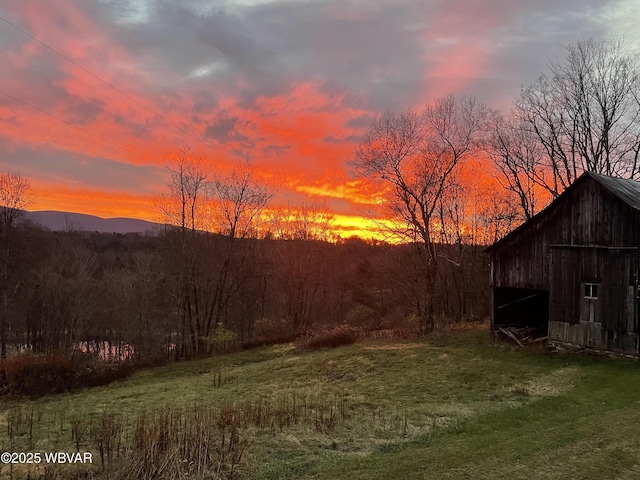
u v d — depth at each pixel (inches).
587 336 741.9
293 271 2022.6
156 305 1660.9
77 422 521.3
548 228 824.3
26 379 922.1
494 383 627.2
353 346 1109.1
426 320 1258.6
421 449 378.0
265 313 2039.9
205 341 1498.5
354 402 578.2
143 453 345.7
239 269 1592.0
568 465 315.3
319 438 425.1
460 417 475.2
